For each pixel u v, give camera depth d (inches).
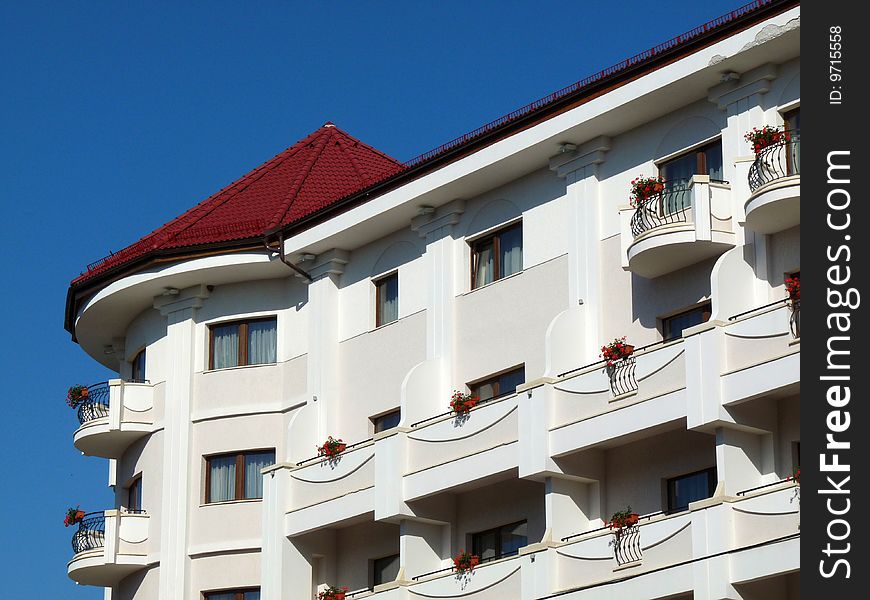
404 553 1681.8
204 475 1929.1
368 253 1870.1
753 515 1386.6
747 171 1505.9
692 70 1540.4
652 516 1496.1
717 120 1562.5
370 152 2154.3
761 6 1488.7
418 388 1726.1
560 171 1678.2
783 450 1451.8
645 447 1557.6
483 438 1628.9
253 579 1868.8
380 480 1704.0
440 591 1620.3
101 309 2046.0
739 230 1513.3
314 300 1898.4
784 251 1485.0
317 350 1876.2
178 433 1946.4
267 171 2105.1
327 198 1998.0
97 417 2004.2
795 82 1505.9
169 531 1916.8
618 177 1636.3
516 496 1656.0
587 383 1552.7
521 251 1723.7
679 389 1476.4
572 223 1658.5
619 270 1616.6
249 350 1956.2
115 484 2064.5
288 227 1895.9
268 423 1916.8
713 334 1456.7
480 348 1720.0
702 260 1547.7
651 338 1572.3
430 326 1766.7
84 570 1952.5
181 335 1977.1
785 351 1408.7
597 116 1614.2
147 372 2014.0
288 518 1802.4
